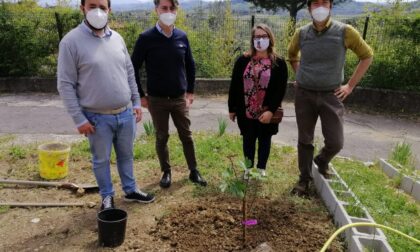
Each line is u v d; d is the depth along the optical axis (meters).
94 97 3.74
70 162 5.66
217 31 10.87
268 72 4.65
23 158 5.77
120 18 10.74
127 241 3.68
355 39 4.16
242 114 4.89
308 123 4.55
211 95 10.66
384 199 4.79
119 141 4.14
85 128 3.72
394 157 6.14
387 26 9.62
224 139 6.73
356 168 5.81
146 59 4.48
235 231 3.79
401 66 9.62
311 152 4.66
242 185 3.51
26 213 4.21
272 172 5.39
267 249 3.35
